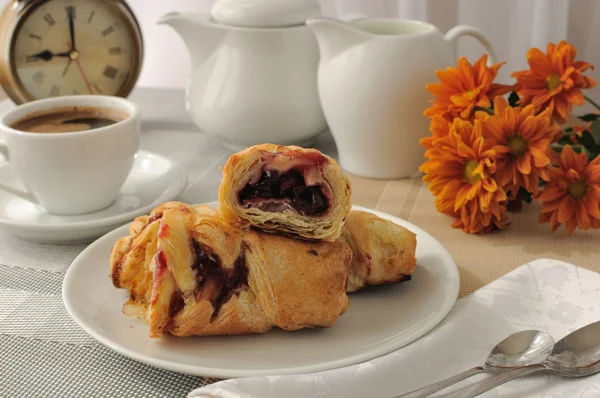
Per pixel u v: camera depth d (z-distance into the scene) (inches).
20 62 32.0
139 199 28.1
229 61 30.1
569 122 32.8
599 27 40.0
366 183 29.5
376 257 23.2
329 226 22.5
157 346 21.6
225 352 21.5
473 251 25.6
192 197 28.4
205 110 30.7
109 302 22.9
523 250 25.6
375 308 22.8
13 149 26.4
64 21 32.2
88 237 26.0
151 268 22.5
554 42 39.6
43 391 21.0
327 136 33.0
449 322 22.0
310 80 30.4
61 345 22.2
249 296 22.0
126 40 33.4
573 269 23.1
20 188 28.4
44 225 25.4
